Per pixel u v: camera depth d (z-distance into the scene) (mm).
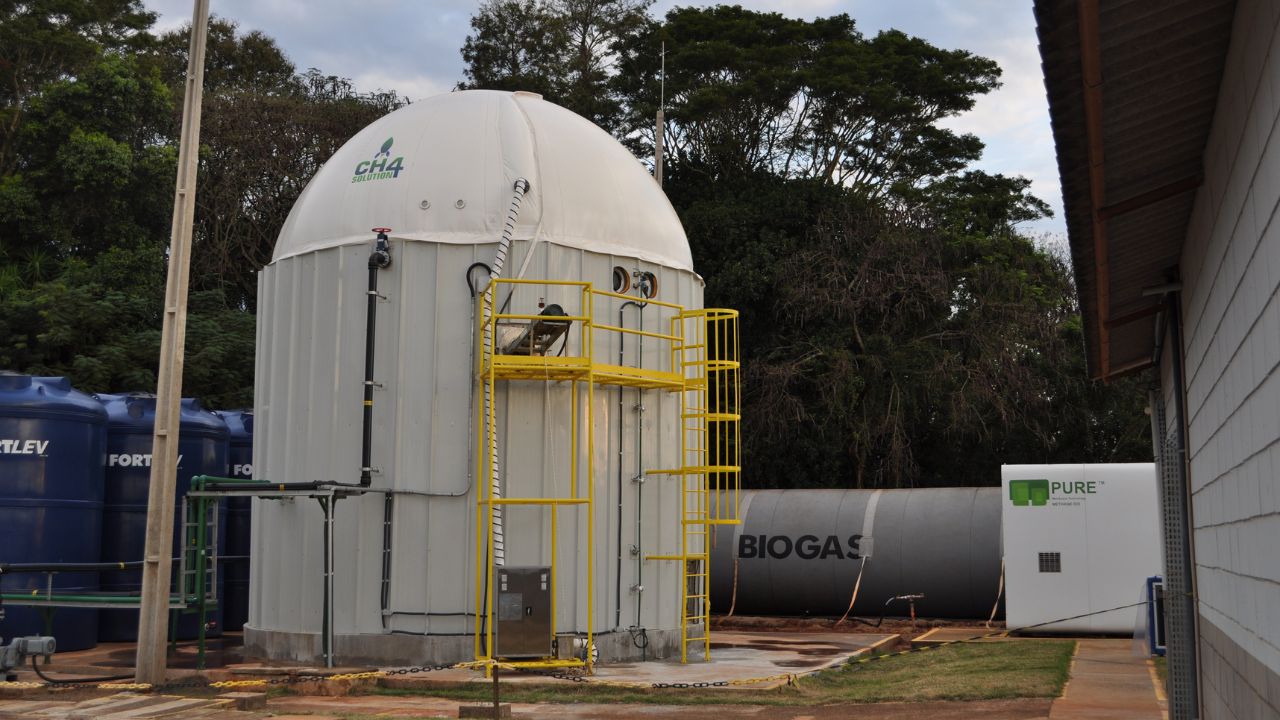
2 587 17422
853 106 45531
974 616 24547
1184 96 6910
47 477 18047
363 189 17391
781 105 45719
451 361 16625
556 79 53812
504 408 16578
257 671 15617
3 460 17766
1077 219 8242
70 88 41531
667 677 15578
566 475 16781
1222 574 8383
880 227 39031
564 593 16578
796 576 25234
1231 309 7074
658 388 17844
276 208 48938
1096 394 38844
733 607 26000
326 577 16344
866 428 36062
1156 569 20906
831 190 41062
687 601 18938
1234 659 7789
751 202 41750
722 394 37562
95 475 18969
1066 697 13562
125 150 40250
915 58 46375
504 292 16516
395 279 16781
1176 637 12406
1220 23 6086
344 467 16672
